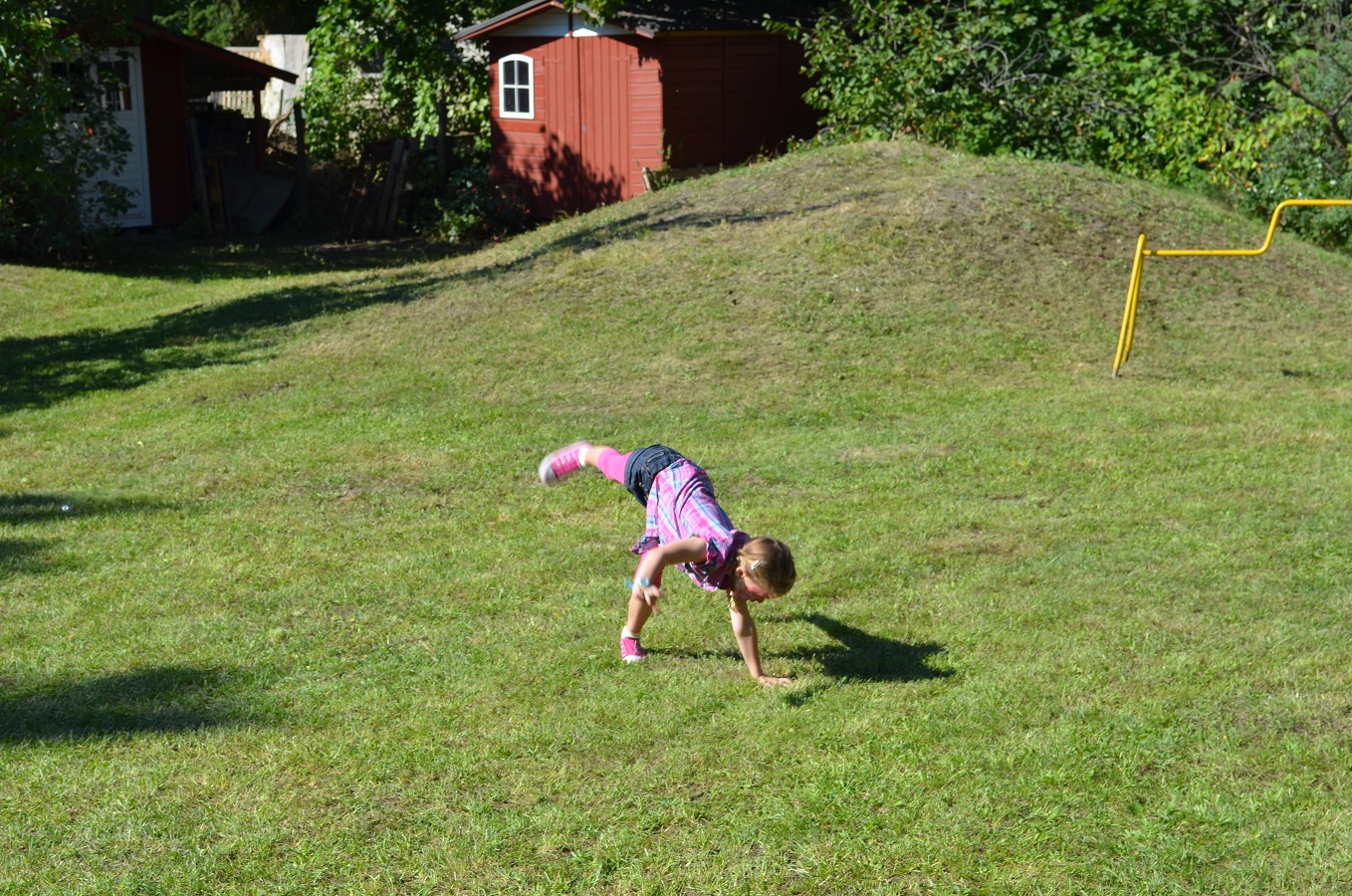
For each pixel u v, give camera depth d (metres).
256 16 35.06
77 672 5.01
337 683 4.86
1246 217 15.54
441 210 20.83
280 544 6.54
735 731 4.41
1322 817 3.82
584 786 4.07
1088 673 4.79
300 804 4.00
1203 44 18.36
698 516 4.82
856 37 19.05
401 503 7.16
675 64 18.92
